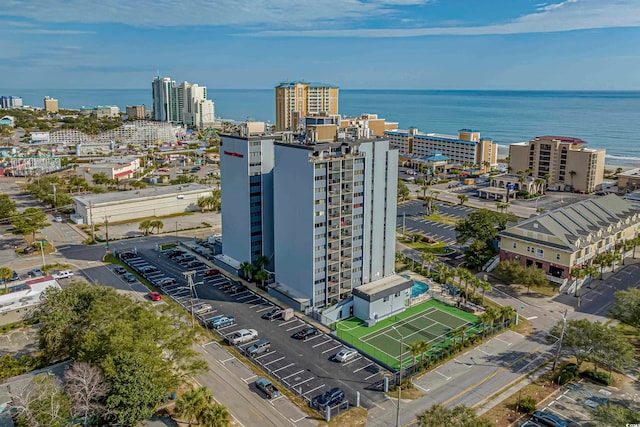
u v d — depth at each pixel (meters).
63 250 156.12
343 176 111.25
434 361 90.00
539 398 79.25
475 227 145.88
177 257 147.75
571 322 87.00
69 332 85.19
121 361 68.88
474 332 101.50
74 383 69.31
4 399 71.75
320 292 113.12
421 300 119.81
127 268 140.38
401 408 77.00
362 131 121.88
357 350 95.00
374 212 118.00
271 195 131.38
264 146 128.12
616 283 127.12
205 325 105.00
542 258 129.00
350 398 79.81
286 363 90.81
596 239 134.88
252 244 131.38
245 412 76.06
